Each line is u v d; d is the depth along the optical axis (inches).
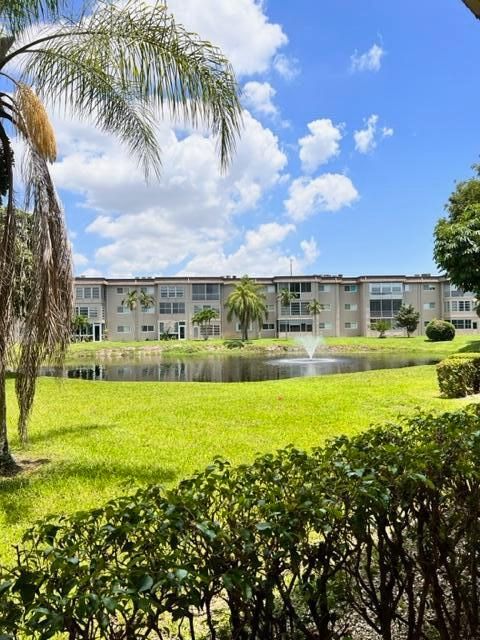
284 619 56.6
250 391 442.9
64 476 187.5
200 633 75.8
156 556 46.0
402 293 2122.3
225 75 179.0
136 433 262.2
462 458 69.8
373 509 58.4
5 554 118.3
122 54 172.7
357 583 68.3
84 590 40.1
